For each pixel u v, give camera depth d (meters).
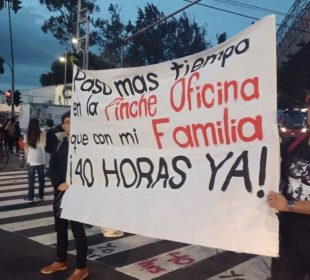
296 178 2.94
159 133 3.81
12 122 22.41
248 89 3.19
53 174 4.81
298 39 25.09
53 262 5.50
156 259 5.65
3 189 11.33
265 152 3.05
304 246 2.91
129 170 4.07
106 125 4.29
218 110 3.37
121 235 6.73
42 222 7.67
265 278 5.04
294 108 19.31
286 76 32.34
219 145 3.36
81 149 4.54
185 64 3.70
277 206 2.87
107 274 5.10
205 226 3.33
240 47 3.27
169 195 3.66
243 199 3.13
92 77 4.51
